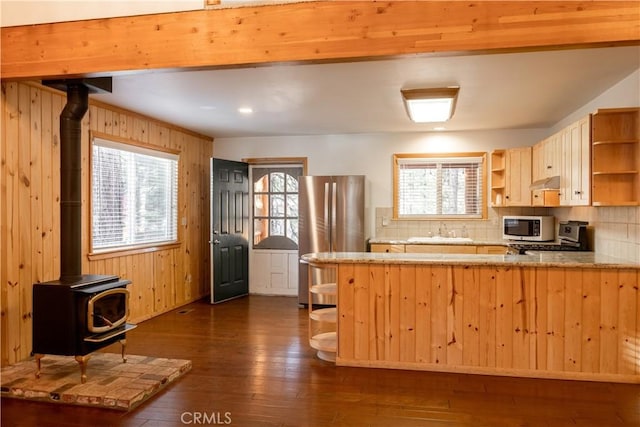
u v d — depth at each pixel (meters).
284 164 6.64
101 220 4.52
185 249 6.00
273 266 6.68
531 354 3.38
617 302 3.26
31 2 2.80
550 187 4.61
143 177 5.20
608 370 3.29
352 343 3.61
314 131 6.14
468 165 6.16
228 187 6.22
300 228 5.90
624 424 2.64
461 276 3.45
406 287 3.53
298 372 3.48
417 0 2.54
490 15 2.47
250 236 6.71
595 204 3.56
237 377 3.38
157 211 5.47
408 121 5.43
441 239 5.84
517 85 3.88
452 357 3.48
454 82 3.78
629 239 3.58
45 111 3.80
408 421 2.69
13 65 3.00
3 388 3.04
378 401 2.96
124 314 3.48
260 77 3.63
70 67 2.93
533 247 4.83
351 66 3.35
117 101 4.41
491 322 3.42
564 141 4.32
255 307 5.78
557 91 4.07
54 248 3.89
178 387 3.19
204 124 5.64
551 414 2.77
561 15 2.41
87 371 3.34
